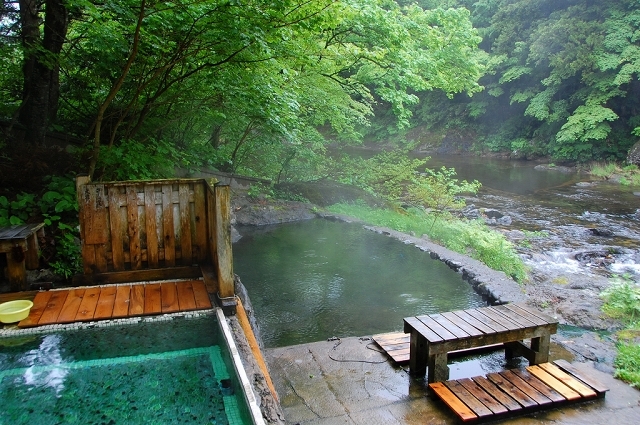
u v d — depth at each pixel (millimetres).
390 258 7223
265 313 5203
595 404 3400
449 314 3949
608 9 17828
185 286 4145
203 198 4363
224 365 3160
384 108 27641
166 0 4418
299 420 3217
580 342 4461
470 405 3234
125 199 4176
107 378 2988
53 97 6633
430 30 10062
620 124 19016
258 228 8867
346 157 12352
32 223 4512
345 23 8477
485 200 13531
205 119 7695
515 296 5672
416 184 11328
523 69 20562
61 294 3928
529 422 3174
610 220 11117
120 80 4809
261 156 10828
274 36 4809
